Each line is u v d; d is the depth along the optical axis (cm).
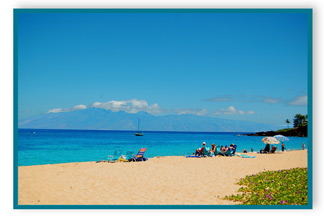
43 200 918
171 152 3809
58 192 1013
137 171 1480
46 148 4528
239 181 1241
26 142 6400
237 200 930
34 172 1434
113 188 1074
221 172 1480
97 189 1059
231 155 2514
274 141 2912
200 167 1662
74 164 1828
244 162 1981
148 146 5234
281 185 1133
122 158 2055
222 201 920
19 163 2603
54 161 2756
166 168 1605
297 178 1274
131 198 942
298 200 937
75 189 1057
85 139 8350
